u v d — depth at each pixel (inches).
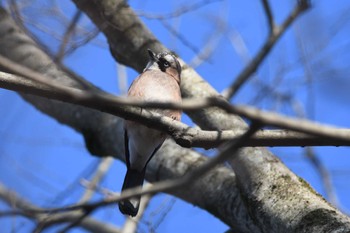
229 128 390.6
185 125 306.0
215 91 432.8
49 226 289.9
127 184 409.4
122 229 515.2
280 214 329.7
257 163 360.5
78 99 210.4
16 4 419.5
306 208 322.3
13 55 462.0
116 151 455.2
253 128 199.2
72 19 394.9
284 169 358.3
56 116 479.8
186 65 452.1
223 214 382.9
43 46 357.4
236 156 362.3
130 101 206.8
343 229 299.1
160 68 441.1
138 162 413.7
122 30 454.3
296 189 340.5
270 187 348.2
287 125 196.4
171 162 423.2
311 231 307.3
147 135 401.4
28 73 209.3
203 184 395.5
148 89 419.2
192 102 198.4
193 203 403.2
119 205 370.0
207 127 397.7
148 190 203.2
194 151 435.2
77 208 212.2
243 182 359.9
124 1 453.7
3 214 209.5
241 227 370.9
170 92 420.8
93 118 464.4
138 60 457.7
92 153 467.8
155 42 458.3
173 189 202.5
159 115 306.5
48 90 276.8
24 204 475.8
